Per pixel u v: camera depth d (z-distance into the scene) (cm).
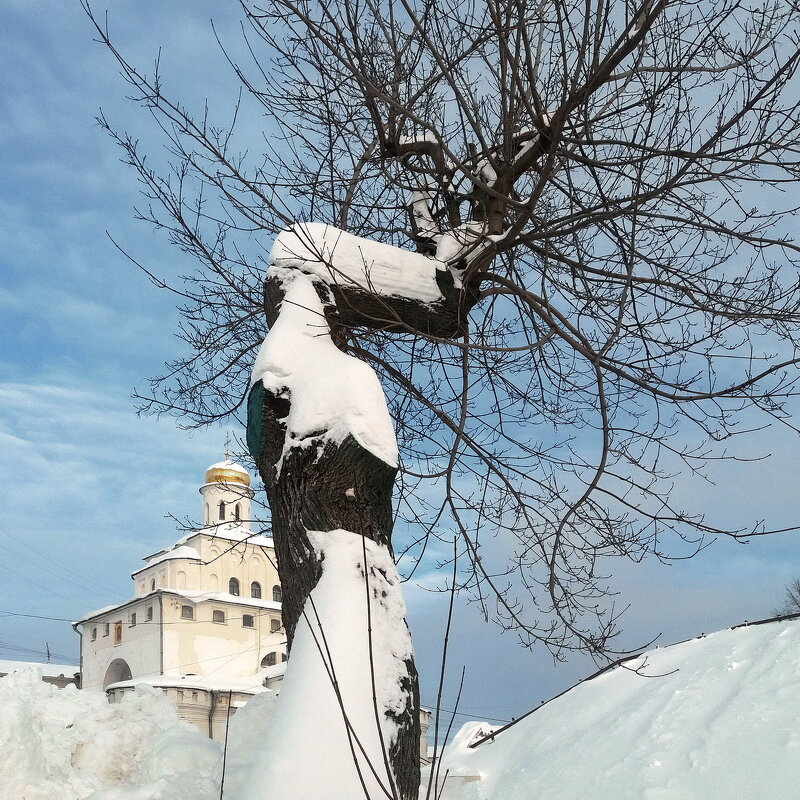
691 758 722
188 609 4344
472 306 548
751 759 691
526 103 438
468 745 1017
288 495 397
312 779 291
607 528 531
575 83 424
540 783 814
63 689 547
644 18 430
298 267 481
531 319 609
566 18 417
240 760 436
